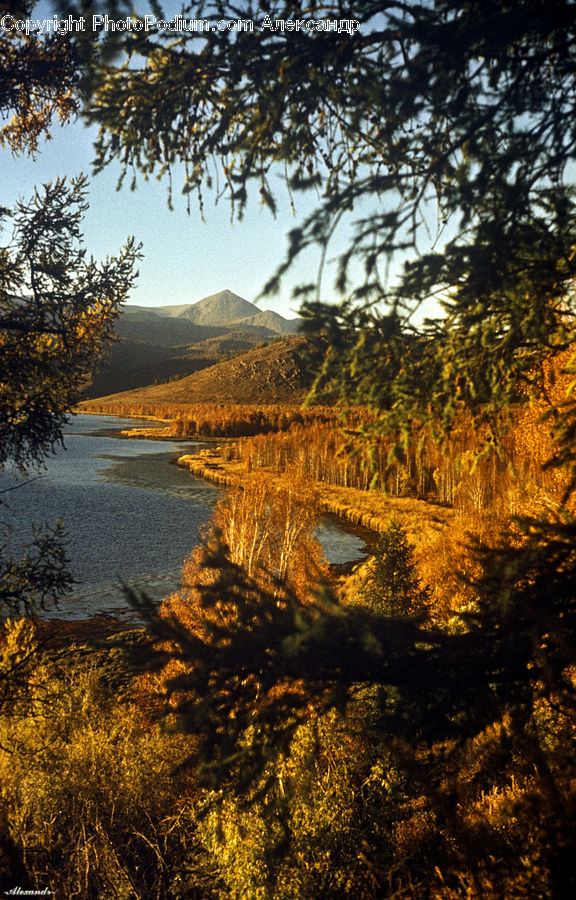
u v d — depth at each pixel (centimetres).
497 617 251
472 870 256
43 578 805
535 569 243
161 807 938
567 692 232
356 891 534
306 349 210
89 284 798
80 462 9675
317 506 2183
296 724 257
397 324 204
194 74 225
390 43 209
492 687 244
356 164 253
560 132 205
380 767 581
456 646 252
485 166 210
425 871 444
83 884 795
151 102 234
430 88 198
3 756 1018
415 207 204
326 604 269
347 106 224
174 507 5878
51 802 954
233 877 638
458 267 193
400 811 563
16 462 773
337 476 7050
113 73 227
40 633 2388
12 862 866
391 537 1486
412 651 254
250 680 254
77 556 3856
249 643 256
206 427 16462
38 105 710
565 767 244
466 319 230
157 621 270
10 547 3177
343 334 201
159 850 817
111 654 1925
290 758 267
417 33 194
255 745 255
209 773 257
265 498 2236
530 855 235
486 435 321
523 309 230
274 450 9131
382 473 268
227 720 256
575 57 199
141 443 13975
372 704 251
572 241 199
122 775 1001
